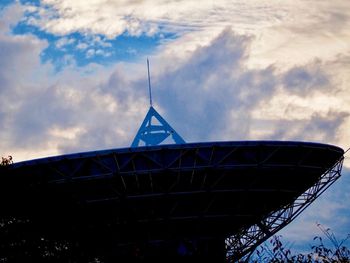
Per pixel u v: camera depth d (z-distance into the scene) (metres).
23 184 44.81
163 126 56.69
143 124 57.34
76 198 47.72
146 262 50.75
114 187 47.59
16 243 41.62
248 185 49.12
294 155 48.78
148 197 48.41
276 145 47.38
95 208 48.41
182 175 47.28
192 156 46.50
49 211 44.66
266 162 47.94
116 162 46.34
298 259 33.81
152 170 46.28
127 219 49.34
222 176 47.78
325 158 50.94
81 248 44.72
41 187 44.88
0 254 40.69
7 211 43.06
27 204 44.00
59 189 47.06
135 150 45.84
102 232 49.03
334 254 33.12
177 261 51.19
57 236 43.91
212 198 49.47
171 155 46.25
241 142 46.59
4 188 43.66
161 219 50.03
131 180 47.28
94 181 47.16
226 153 46.91
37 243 42.06
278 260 34.31
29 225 42.47
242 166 47.28
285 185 50.69
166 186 48.03
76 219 46.94
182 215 50.41
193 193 48.41
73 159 46.56
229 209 51.09
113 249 50.03
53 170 47.12
